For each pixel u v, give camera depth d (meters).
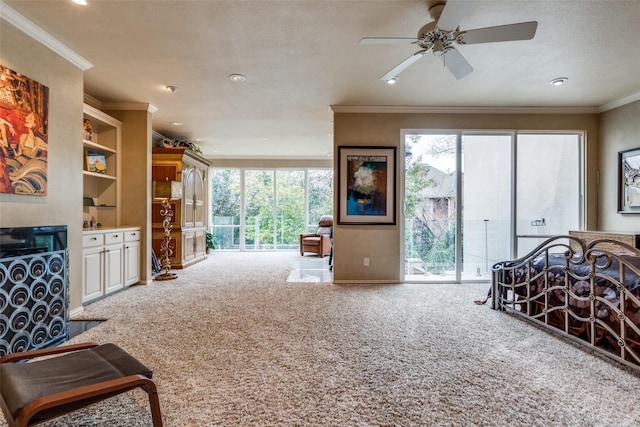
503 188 4.72
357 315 3.22
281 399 1.79
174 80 3.65
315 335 2.70
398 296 3.94
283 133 6.25
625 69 3.36
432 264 4.73
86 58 3.09
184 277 5.10
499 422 1.60
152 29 2.62
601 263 2.71
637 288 2.13
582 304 2.54
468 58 3.12
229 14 2.42
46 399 1.18
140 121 4.44
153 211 5.78
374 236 4.66
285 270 5.79
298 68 3.35
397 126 4.64
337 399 1.79
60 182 2.86
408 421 1.61
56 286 2.56
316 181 8.90
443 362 2.23
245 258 7.43
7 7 2.30
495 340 2.61
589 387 1.92
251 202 8.88
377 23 2.55
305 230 8.88
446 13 1.97
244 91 4.00
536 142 4.68
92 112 3.83
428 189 4.73
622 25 2.55
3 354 2.14
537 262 3.12
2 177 2.29
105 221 4.39
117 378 1.41
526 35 2.16
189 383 1.95
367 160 4.64
